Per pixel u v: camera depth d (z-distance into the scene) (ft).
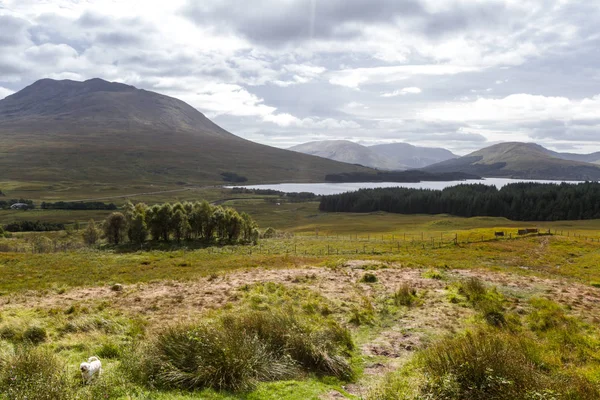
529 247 171.22
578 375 26.40
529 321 42.60
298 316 38.63
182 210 235.20
